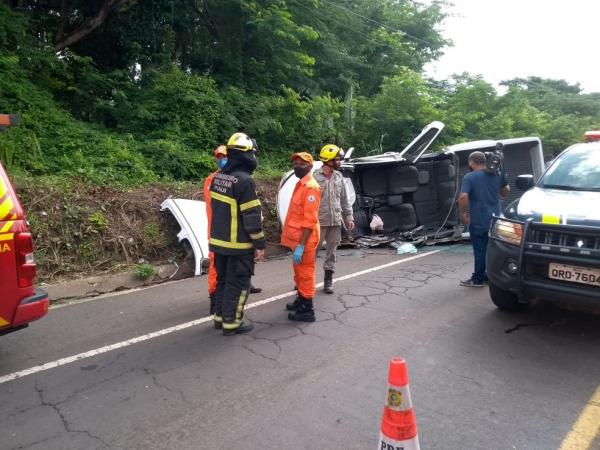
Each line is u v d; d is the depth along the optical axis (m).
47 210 6.98
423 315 4.95
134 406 3.27
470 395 3.32
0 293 3.46
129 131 11.27
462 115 18.36
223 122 12.32
